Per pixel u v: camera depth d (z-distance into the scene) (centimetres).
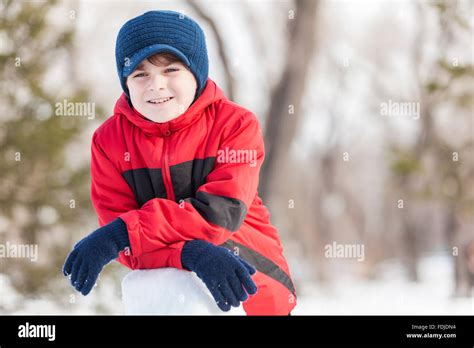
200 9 1673
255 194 288
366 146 3809
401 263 3186
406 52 2484
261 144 288
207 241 261
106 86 2177
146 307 261
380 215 4047
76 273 258
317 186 3616
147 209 262
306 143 3331
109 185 286
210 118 284
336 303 1166
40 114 926
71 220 927
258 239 287
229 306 254
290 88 1695
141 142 281
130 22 276
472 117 1359
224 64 1697
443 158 1367
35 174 927
